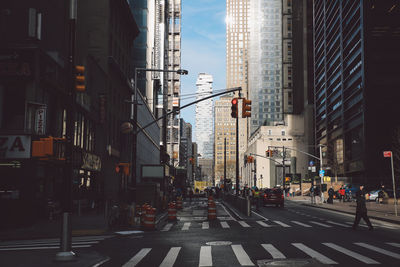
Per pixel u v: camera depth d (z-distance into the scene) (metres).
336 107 93.38
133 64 71.38
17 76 22.80
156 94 89.69
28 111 22.45
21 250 13.09
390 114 71.88
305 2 140.62
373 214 29.86
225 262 10.55
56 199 27.11
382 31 73.12
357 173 80.31
